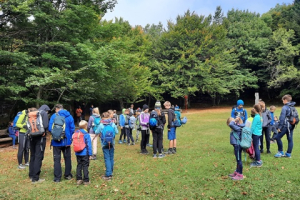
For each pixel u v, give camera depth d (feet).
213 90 100.17
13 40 38.73
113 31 48.80
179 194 14.43
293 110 20.86
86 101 67.97
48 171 20.57
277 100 117.91
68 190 15.89
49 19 36.50
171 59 105.19
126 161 22.94
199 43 103.60
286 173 17.03
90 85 42.11
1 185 17.21
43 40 42.65
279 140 21.34
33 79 33.32
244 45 114.73
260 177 16.55
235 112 24.64
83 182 17.11
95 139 24.57
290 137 20.88
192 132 40.81
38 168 17.85
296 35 103.30
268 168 18.38
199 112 86.22
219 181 16.22
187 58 97.66
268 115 22.94
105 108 108.99
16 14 34.73
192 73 95.04
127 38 80.33
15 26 38.42
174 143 25.53
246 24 124.26
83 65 40.52
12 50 40.40
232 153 24.02
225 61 104.58
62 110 18.39
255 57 111.45
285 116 20.83
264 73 112.16
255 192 14.16
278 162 19.79
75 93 48.75
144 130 25.98
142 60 89.97
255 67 118.62
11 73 36.32
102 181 17.44
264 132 23.45
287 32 99.81
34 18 36.32
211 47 104.22
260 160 19.13
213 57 98.02
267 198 13.28
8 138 35.42
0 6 31.99
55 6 43.57
